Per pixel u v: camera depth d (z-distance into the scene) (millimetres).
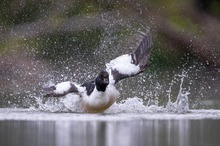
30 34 20656
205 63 20438
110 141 8156
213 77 19906
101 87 12281
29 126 9766
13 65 19250
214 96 17766
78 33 20703
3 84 18219
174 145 7977
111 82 12734
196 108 14570
